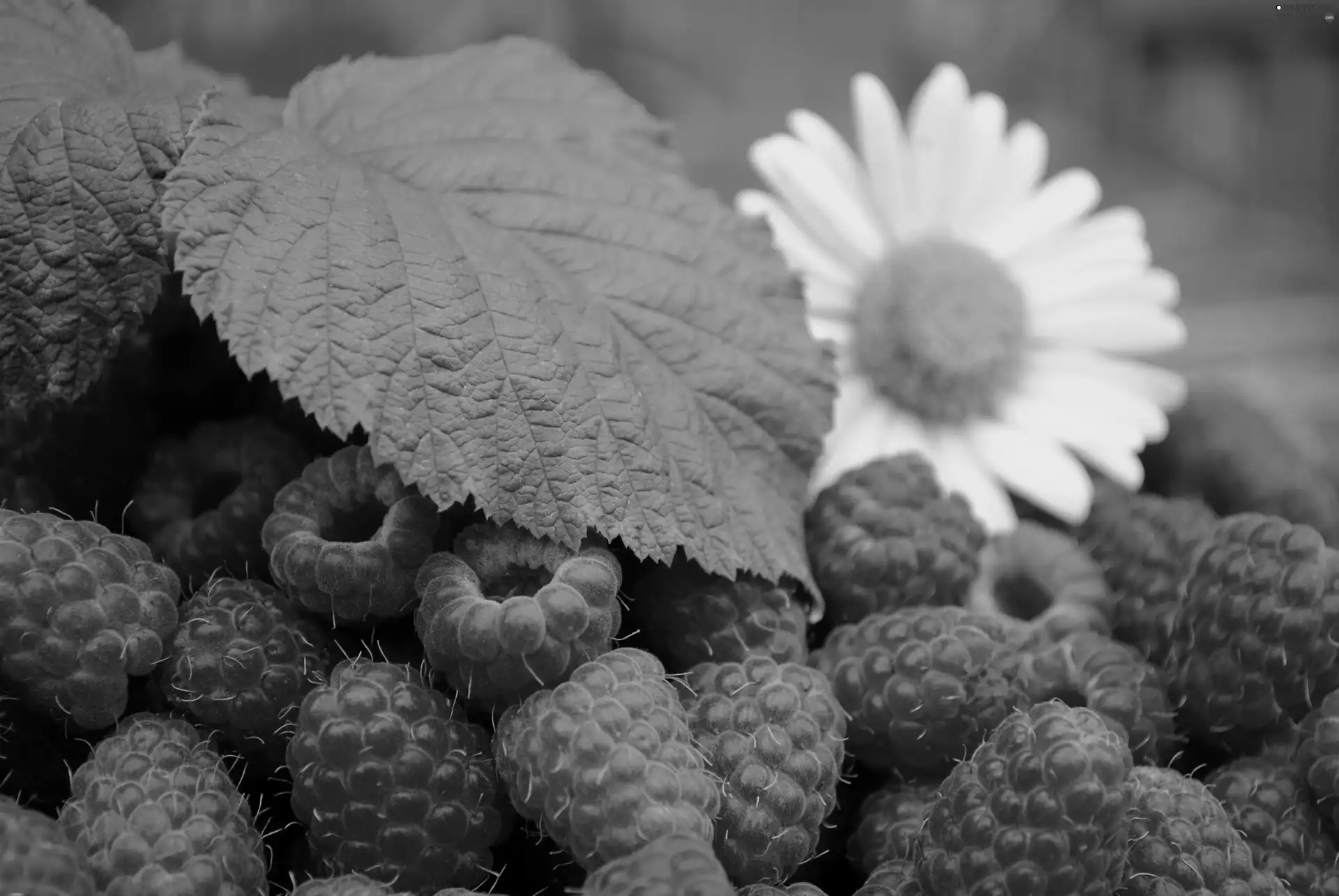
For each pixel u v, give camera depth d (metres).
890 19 0.56
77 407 0.26
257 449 0.25
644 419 0.25
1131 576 0.28
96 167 0.25
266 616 0.24
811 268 0.31
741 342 0.26
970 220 0.32
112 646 0.23
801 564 0.26
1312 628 0.24
